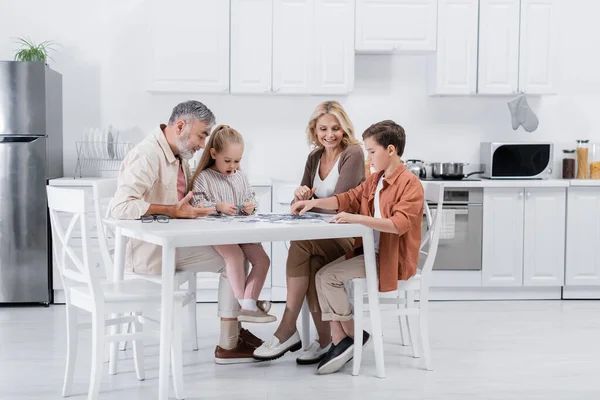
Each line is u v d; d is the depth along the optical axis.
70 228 2.76
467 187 4.92
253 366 3.29
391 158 3.09
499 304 4.86
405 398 2.84
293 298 3.29
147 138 3.10
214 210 3.07
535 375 3.18
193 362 3.36
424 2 5.09
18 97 4.68
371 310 3.08
